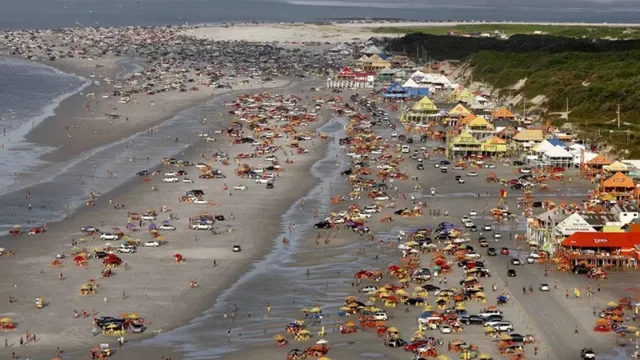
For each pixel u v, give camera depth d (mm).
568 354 126938
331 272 163500
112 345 128375
